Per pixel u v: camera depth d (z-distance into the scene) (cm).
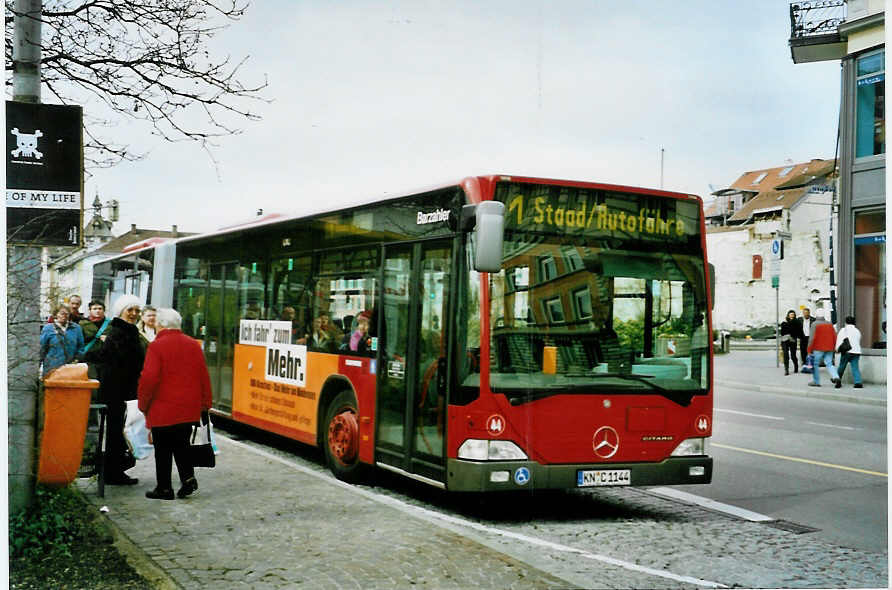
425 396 851
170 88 748
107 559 610
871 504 923
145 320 1073
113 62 731
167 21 729
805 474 1098
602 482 804
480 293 794
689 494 978
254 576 582
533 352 798
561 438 796
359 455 980
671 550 726
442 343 830
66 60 725
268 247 1265
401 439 892
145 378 811
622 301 833
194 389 828
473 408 785
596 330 823
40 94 682
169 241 1673
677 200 865
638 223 848
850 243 2405
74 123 653
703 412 850
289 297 1187
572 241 823
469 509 888
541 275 811
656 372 836
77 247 653
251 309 1303
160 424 813
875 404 2011
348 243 1041
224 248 1425
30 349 657
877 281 2356
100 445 809
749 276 5800
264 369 1241
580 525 817
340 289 1049
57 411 734
